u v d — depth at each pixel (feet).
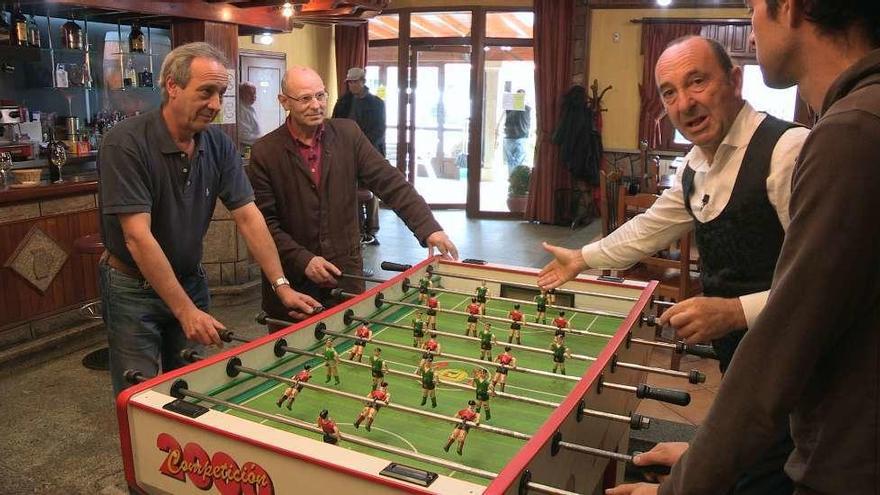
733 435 2.95
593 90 25.71
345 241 9.23
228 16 15.42
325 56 28.60
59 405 10.87
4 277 12.16
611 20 25.36
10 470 9.01
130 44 15.80
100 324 13.61
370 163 9.31
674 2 24.54
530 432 4.98
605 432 5.74
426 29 27.53
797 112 23.86
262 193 8.86
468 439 4.87
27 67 15.14
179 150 6.97
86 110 16.37
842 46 2.91
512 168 27.53
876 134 2.59
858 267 2.67
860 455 2.85
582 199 26.18
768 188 5.19
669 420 10.44
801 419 3.10
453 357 6.05
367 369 6.10
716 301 4.84
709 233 5.69
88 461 9.26
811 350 2.77
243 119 21.84
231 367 5.64
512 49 27.02
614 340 6.07
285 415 5.22
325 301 9.11
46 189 12.59
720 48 5.49
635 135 25.90
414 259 20.21
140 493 4.90
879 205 2.62
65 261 13.20
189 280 7.79
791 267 2.79
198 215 7.43
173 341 7.89
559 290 8.11
